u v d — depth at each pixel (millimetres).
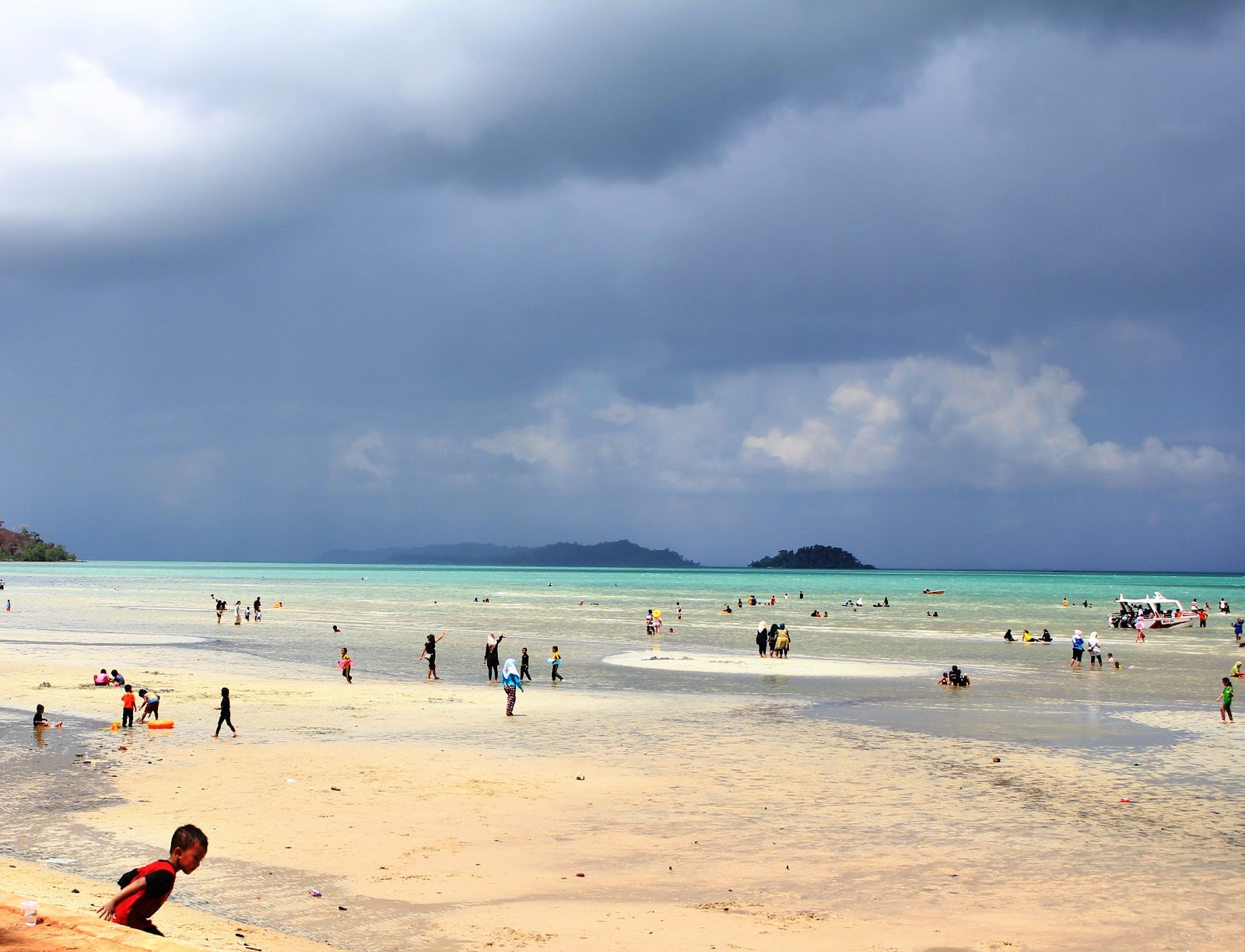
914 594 180750
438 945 14477
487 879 17547
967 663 57750
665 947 14531
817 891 17125
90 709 35875
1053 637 79500
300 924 15219
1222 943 15016
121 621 85312
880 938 15047
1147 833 20875
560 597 152000
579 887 17219
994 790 24641
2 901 9867
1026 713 37375
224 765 26484
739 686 45594
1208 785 25406
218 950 13164
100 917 9242
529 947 14461
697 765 27219
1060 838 20438
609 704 39281
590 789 24312
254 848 19094
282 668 51344
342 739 30750
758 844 19875
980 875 18078
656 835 20422
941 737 32188
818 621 98312
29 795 22969
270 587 186750
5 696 38875
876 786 24938
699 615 106938
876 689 44594
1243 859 19156
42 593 141125
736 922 15594
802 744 30578
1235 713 37688
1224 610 119312
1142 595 180250
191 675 47125
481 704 38969
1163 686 46688
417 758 27734
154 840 19312
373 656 58656
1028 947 14773
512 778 25391
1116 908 16438
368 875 17625
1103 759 28625
